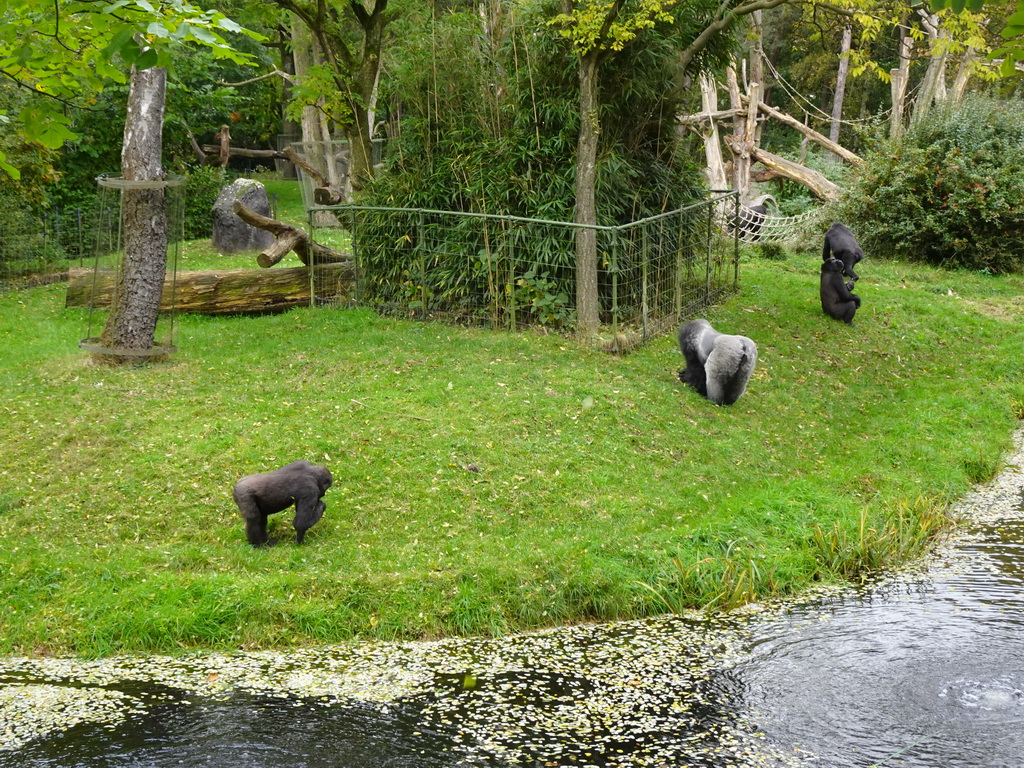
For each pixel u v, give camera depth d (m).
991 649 6.80
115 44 4.52
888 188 20.11
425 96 14.45
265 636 6.84
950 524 9.41
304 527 7.82
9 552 7.52
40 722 5.71
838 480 9.98
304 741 5.55
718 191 16.14
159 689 6.16
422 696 6.16
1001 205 18.94
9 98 17.22
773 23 36.59
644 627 7.29
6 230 17.31
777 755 5.46
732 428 10.88
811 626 7.28
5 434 9.33
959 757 5.41
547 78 13.58
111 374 11.09
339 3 15.94
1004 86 30.11
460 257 13.58
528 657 6.75
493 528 8.44
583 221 12.66
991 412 12.39
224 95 25.09
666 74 14.00
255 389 10.77
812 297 16.50
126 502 8.38
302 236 14.37
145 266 11.54
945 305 16.66
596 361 12.04
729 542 8.30
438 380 11.12
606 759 5.41
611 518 8.70
